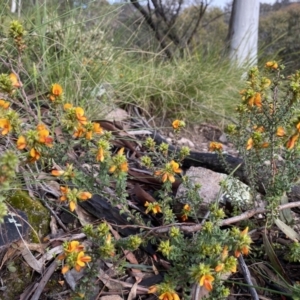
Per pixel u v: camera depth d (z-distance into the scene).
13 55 2.01
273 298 1.24
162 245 1.04
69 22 2.43
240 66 3.56
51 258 1.26
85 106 2.13
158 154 1.51
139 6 3.86
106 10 2.82
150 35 3.94
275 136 1.26
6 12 2.13
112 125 2.05
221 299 1.04
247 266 1.31
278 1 6.85
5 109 1.04
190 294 1.06
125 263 1.17
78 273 1.24
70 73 2.15
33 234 1.28
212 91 3.05
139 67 3.04
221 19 5.70
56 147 1.12
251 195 1.39
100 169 1.13
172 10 4.56
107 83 2.43
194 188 1.32
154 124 2.59
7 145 1.43
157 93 2.76
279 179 1.25
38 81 2.11
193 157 1.85
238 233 1.01
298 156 1.23
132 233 1.39
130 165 1.84
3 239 1.17
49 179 1.43
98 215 1.43
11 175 0.78
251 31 3.90
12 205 1.33
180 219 1.45
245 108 1.35
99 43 2.62
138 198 1.54
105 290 1.22
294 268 1.35
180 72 3.12
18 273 1.20
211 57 3.59
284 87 2.48
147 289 1.23
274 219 1.27
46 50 2.03
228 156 1.76
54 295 1.19
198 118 2.86
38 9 2.19
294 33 5.57
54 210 1.43
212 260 0.97
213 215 1.14
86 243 1.31
